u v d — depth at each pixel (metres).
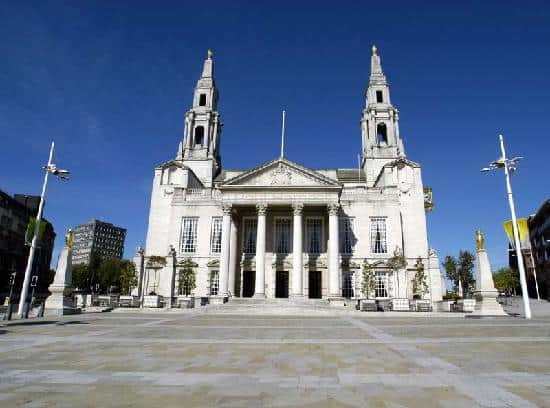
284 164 50.44
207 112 72.38
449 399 7.68
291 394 8.06
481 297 35.50
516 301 70.19
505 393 8.10
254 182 50.00
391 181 57.91
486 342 16.14
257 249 47.62
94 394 8.00
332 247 46.69
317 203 48.38
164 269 48.03
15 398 7.67
